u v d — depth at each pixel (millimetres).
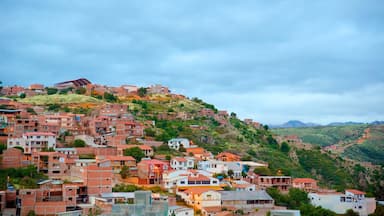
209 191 180250
